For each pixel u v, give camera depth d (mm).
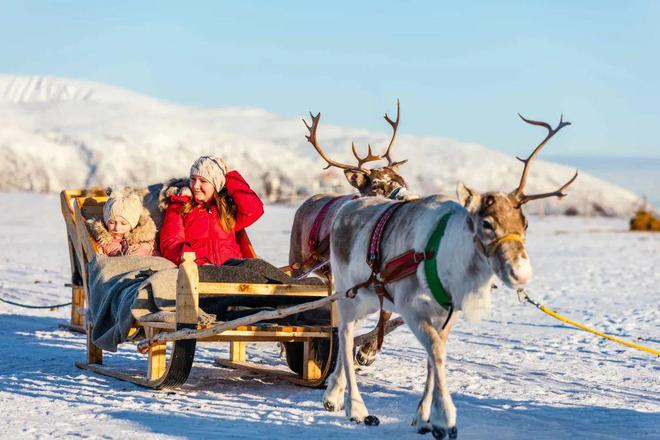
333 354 9391
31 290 19094
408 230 7680
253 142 143875
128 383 9852
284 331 9258
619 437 7672
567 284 20625
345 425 7980
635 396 9344
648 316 15344
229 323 8672
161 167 132625
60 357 11547
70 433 7613
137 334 9852
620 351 12055
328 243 10773
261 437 7531
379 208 8328
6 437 7469
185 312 9016
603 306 16719
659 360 11391
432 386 7734
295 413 8422
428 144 155250
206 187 10828
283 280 9766
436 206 7621
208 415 8305
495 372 10578
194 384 9844
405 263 7527
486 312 7215
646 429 7949
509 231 6789
